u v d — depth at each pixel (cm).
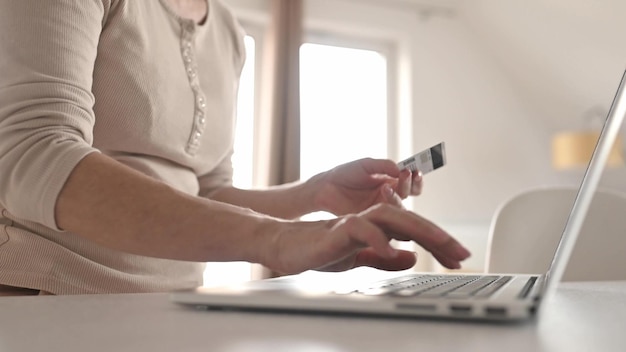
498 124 390
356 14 364
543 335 32
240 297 40
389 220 50
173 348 29
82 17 68
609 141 35
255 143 336
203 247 54
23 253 73
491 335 31
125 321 37
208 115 102
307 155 355
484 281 57
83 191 57
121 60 83
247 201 108
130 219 55
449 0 372
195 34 99
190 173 100
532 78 379
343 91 370
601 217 133
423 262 311
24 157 59
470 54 387
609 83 342
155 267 86
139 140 87
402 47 379
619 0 293
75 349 29
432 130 375
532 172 395
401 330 33
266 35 334
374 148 375
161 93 89
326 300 37
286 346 29
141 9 87
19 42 63
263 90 327
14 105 62
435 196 372
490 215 363
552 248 135
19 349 29
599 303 50
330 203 99
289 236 51
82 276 76
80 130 64
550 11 331
